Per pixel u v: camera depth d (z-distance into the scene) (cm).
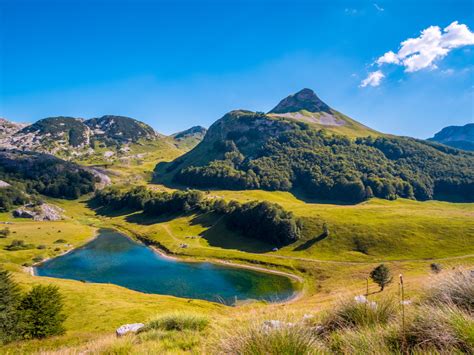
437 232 10638
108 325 4509
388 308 668
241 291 8056
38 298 3494
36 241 13550
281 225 12056
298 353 496
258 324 581
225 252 11662
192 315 1173
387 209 15012
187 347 843
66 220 19675
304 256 10625
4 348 2850
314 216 13325
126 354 863
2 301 3272
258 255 11162
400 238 10512
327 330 674
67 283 7450
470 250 9312
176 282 8819
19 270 9362
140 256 11800
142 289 8288
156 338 991
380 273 5453
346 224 12056
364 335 529
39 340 3197
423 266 8431
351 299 723
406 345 483
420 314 527
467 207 19962
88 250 12700
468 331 443
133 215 19738
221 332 641
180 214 17688
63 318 3591
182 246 12631
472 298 588
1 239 13550
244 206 14238
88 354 928
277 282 8781
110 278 9219
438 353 436
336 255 10331
